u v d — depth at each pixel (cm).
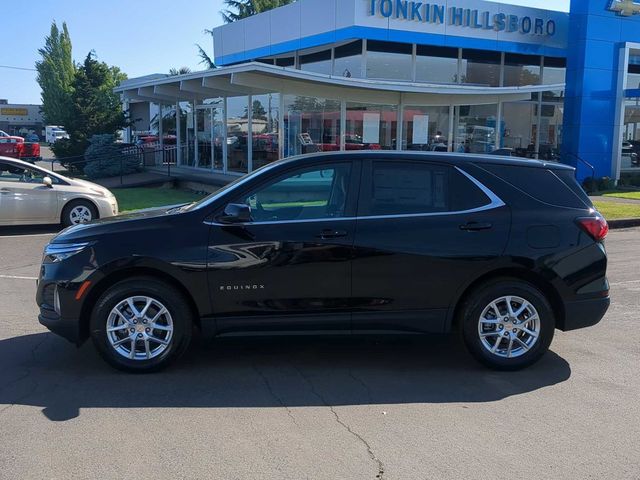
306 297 502
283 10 2177
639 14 2075
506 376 510
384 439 394
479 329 513
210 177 1970
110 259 489
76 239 503
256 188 512
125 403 448
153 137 3166
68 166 2673
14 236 1218
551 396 468
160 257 490
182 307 502
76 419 420
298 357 552
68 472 349
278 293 500
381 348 581
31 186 1206
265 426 411
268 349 573
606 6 2017
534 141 2358
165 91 2269
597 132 2081
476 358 517
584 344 595
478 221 508
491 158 535
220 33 2612
